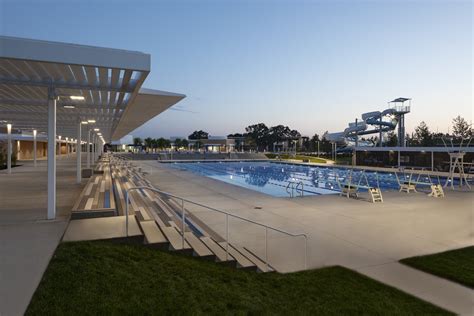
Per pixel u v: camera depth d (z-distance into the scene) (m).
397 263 5.21
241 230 7.05
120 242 4.63
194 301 3.28
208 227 7.20
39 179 12.34
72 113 10.29
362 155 31.16
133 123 14.71
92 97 7.42
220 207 9.68
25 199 7.77
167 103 8.41
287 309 3.42
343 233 7.00
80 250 4.10
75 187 9.98
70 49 4.44
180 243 4.95
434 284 4.39
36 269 3.43
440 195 12.57
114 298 3.11
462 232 7.15
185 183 15.51
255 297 3.64
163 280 3.66
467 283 4.35
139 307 3.01
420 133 49.47
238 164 39.09
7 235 4.66
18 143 30.16
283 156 52.78
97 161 24.55
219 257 4.82
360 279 4.45
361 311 3.48
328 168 30.86
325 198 11.88
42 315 2.62
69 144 52.00
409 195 12.83
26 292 2.94
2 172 15.48
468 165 21.31
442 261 5.23
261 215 8.69
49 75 5.51
